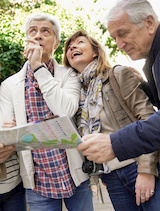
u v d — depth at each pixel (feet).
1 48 10.44
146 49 4.68
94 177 5.58
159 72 4.09
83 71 5.90
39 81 5.20
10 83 5.73
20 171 5.63
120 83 5.09
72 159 5.53
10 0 20.83
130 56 4.93
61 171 5.42
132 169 5.01
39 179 5.49
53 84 5.18
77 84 5.95
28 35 5.93
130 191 5.23
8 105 5.65
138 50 4.74
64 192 5.38
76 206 5.81
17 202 5.81
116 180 5.29
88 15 17.89
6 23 12.47
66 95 5.28
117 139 3.66
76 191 5.77
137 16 4.41
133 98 4.98
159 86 4.13
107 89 5.36
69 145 3.74
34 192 5.58
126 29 4.53
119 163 5.09
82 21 16.96
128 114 5.06
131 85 5.03
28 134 3.64
